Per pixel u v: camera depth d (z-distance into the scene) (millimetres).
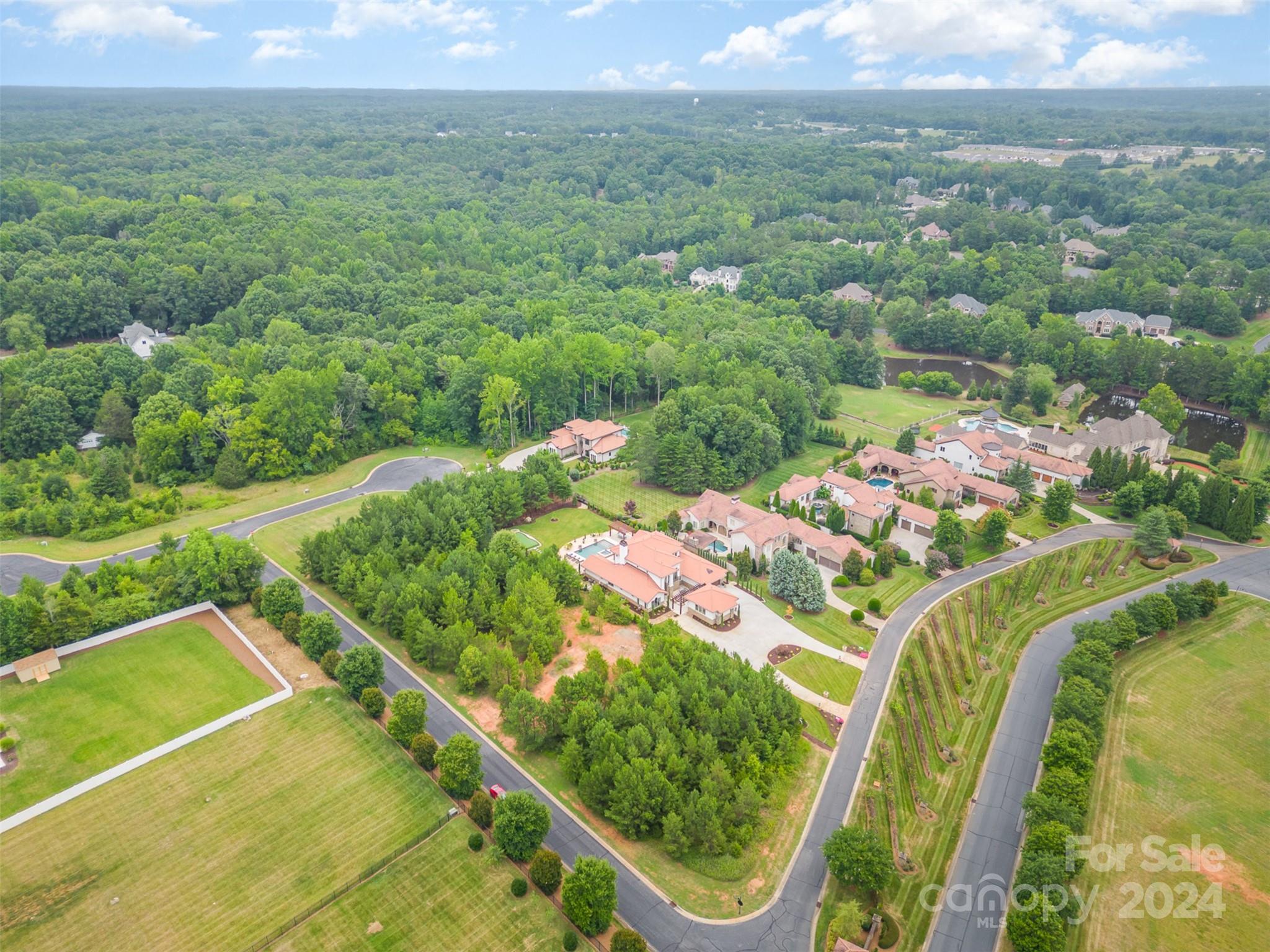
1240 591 117938
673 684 87750
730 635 106188
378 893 68000
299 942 63688
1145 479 141250
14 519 126438
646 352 189500
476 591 104188
